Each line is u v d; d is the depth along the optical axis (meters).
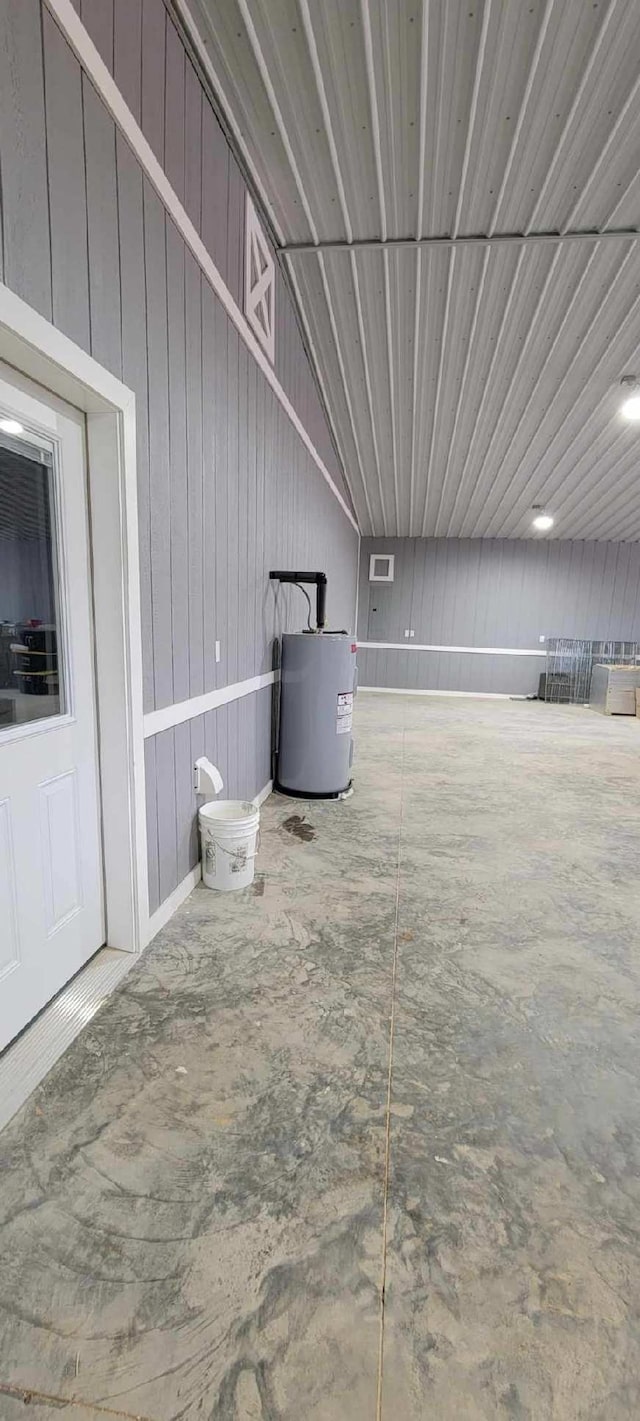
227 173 2.68
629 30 2.06
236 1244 1.24
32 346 1.43
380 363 4.73
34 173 1.42
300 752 4.29
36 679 1.77
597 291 3.65
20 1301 1.12
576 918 2.72
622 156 2.62
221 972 2.18
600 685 9.58
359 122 2.50
